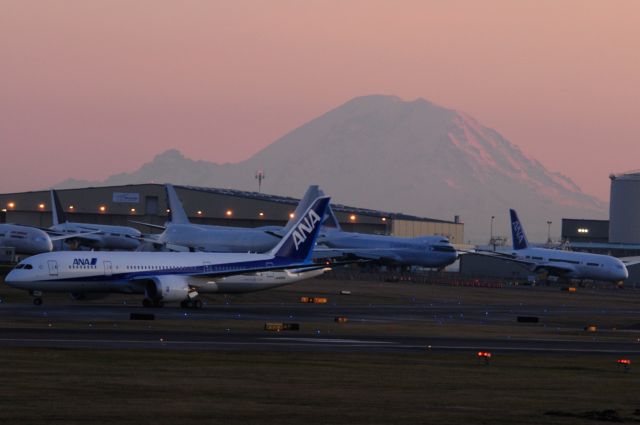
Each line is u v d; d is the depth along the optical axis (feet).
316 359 398.62
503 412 273.13
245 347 442.09
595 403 300.81
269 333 532.73
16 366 342.03
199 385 308.81
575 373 386.11
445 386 328.90
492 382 345.51
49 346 412.77
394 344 489.67
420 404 284.20
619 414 273.54
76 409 254.68
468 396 305.73
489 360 418.51
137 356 385.29
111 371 336.70
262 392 298.35
